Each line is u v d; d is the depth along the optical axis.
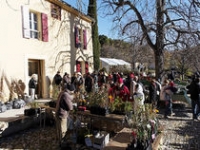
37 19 12.84
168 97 9.91
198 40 14.02
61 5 14.83
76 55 17.06
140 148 4.16
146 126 4.43
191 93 9.54
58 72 12.82
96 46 20.64
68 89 6.04
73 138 6.20
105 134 6.20
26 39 11.62
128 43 18.22
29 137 7.00
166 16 14.69
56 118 6.00
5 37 10.29
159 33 14.88
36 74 12.45
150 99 10.01
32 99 10.75
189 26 13.98
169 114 10.17
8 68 10.41
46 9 13.32
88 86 11.99
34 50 12.20
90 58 19.67
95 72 15.38
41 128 7.98
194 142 6.72
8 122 7.11
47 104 8.20
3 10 10.21
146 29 15.20
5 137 6.98
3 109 8.85
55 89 9.03
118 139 5.09
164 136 7.24
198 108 9.52
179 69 25.16
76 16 17.06
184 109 11.72
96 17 20.66
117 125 7.02
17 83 10.91
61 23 14.96
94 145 5.94
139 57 23.95
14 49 10.80
